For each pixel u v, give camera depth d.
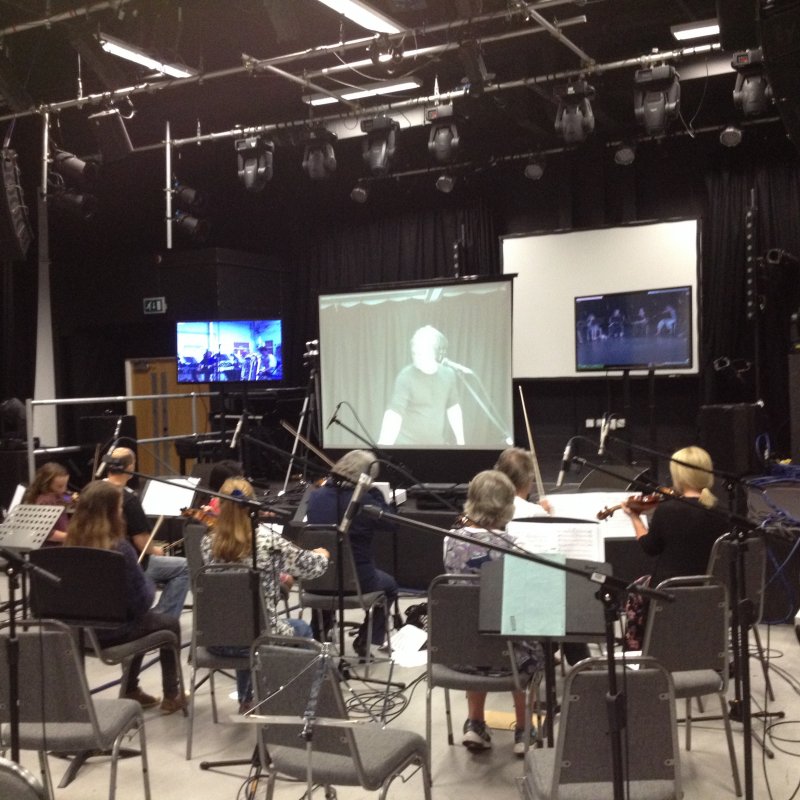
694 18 6.73
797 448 6.98
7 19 6.69
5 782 2.07
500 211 9.99
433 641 3.38
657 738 2.52
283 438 9.73
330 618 5.02
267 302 10.64
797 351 7.21
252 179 8.13
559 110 7.02
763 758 3.42
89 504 3.90
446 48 6.34
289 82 8.23
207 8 6.73
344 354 8.06
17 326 11.09
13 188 7.27
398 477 7.84
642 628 3.74
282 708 2.71
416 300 7.80
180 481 5.48
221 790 3.45
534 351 9.36
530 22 6.86
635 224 8.87
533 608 2.77
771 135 8.41
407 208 10.34
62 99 8.09
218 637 3.70
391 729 3.01
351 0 5.75
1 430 9.62
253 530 3.64
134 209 10.84
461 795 3.37
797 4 3.50
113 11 6.14
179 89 8.41
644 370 8.72
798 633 3.90
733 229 8.76
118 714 3.15
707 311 8.86
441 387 7.72
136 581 3.93
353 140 9.00
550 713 2.93
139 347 11.35
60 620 3.76
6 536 4.54
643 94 6.75
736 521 3.03
